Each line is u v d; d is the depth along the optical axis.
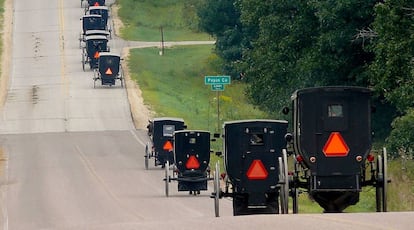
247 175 70.00
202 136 97.38
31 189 105.44
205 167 97.69
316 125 60.03
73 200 94.62
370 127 60.12
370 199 88.81
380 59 104.94
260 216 51.78
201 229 45.84
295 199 61.88
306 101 60.12
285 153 61.84
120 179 112.94
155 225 49.50
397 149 99.38
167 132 122.12
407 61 101.88
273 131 70.31
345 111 59.97
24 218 81.75
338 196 61.41
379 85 104.38
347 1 123.75
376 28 104.50
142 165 126.69
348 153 59.97
